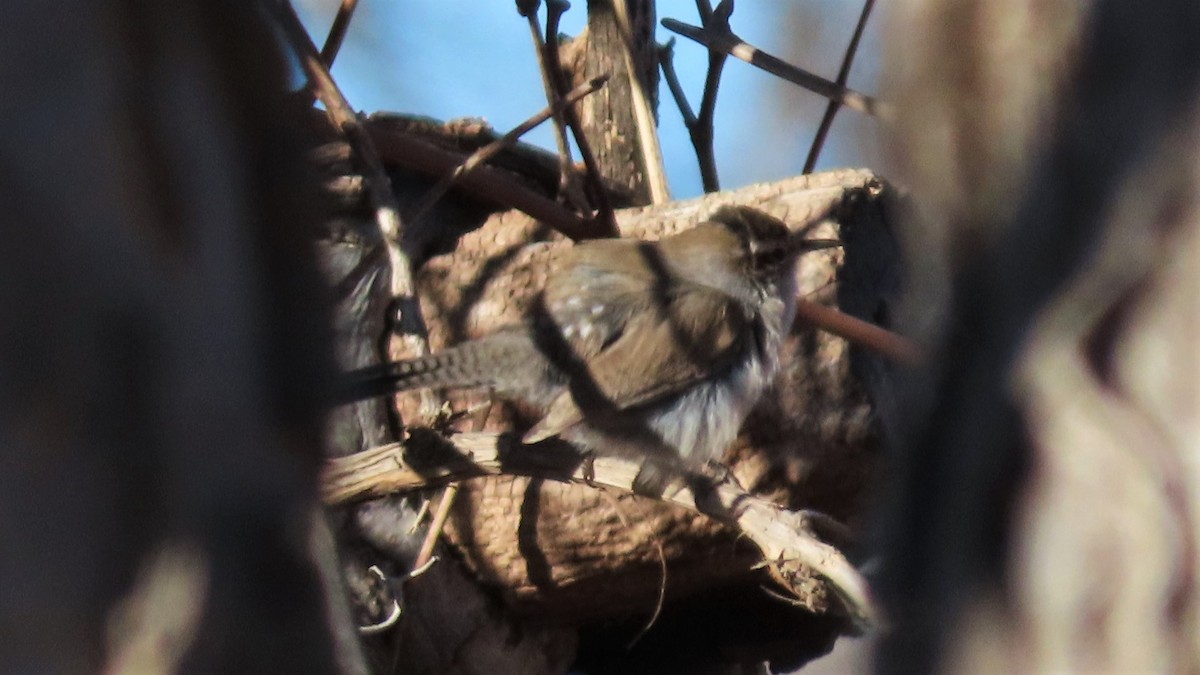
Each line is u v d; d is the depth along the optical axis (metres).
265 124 1.30
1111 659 1.35
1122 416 1.39
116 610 1.19
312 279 1.32
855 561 3.40
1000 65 1.46
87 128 1.20
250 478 1.24
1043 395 1.41
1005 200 1.46
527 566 3.83
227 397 1.23
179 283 1.22
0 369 1.16
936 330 1.50
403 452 3.24
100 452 1.19
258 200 1.29
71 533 1.18
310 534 1.28
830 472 3.78
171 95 1.25
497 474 3.31
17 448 1.17
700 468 3.77
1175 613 1.34
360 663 1.54
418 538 3.84
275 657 1.24
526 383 3.89
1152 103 1.42
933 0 1.49
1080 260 1.42
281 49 1.33
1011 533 1.41
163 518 1.21
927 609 1.44
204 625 1.21
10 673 1.16
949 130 1.48
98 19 1.22
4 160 1.17
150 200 1.22
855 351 3.77
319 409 1.30
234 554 1.23
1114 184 1.42
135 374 1.20
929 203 1.51
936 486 1.47
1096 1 1.44
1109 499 1.38
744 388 3.80
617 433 3.88
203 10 1.28
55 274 1.18
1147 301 1.40
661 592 3.59
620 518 3.61
